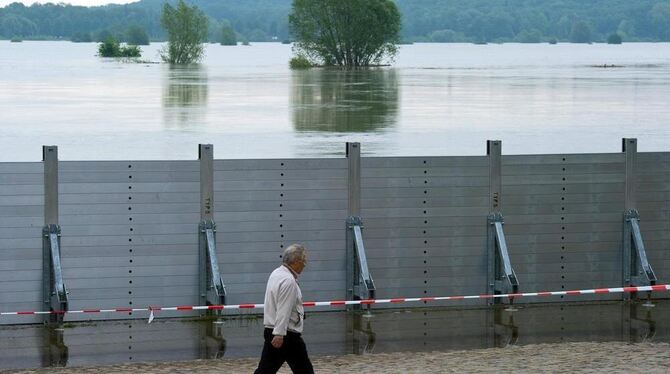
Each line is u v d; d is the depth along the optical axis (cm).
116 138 5006
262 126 5647
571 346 1773
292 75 12050
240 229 2106
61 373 1625
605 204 2238
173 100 7575
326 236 2139
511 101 7631
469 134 5278
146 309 2070
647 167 2247
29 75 11719
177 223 2081
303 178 2125
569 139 5056
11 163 2008
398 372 1574
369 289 2067
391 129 5516
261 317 2094
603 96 8131
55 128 5469
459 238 2186
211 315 2086
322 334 1939
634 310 2150
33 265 2028
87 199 2042
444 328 1991
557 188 2217
